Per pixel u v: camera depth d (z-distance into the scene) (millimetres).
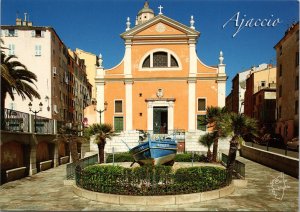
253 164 24109
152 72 36750
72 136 21672
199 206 10977
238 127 16469
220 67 35938
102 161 24344
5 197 13375
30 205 11844
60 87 44906
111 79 36938
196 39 36719
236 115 16703
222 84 35938
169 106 36219
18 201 12578
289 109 38250
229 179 13523
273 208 10883
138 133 32375
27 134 19594
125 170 12758
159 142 18031
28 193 14141
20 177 18672
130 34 37031
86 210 10758
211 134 25172
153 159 17922
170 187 11602
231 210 10555
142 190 11578
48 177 18984
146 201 11211
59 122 26422
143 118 36469
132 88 36719
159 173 12258
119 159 25547
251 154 27281
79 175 13695
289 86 38406
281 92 41719
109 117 36688
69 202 11953
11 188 15406
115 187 11984
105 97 36875
